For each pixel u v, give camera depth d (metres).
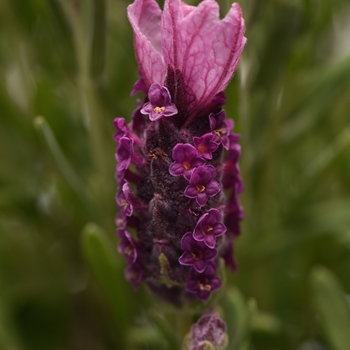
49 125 0.30
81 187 0.29
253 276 0.32
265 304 0.32
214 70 0.23
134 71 0.34
